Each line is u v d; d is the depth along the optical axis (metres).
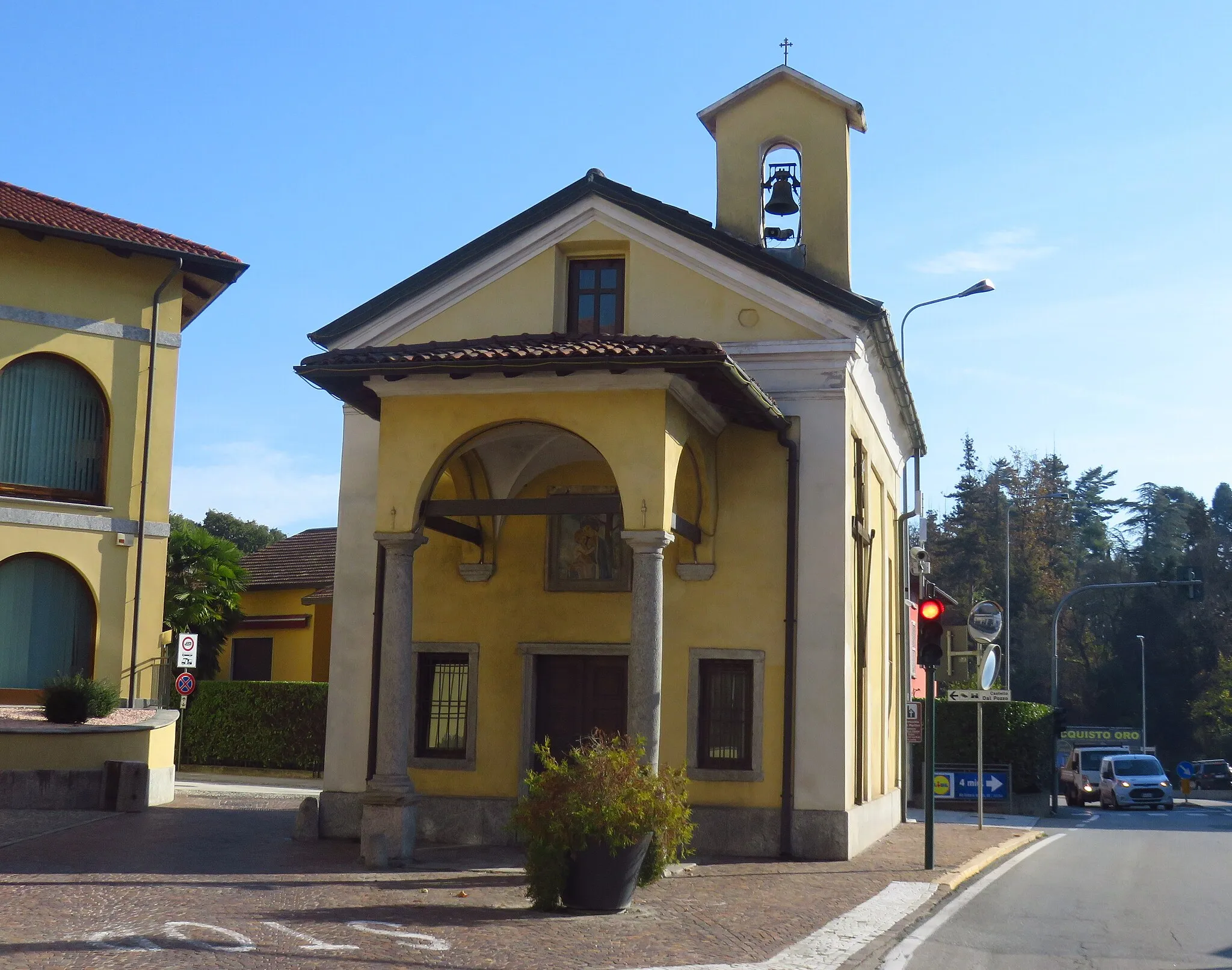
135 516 22.48
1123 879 15.47
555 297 17.45
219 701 31.48
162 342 22.97
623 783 11.24
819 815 15.71
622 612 16.94
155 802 20.12
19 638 21.53
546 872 11.01
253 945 8.98
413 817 13.96
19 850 13.83
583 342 14.33
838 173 18.98
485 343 15.03
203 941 9.02
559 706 17.16
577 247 17.53
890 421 22.19
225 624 34.00
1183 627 78.00
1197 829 26.91
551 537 17.28
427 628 17.39
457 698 17.36
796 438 16.53
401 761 14.02
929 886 13.32
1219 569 82.25
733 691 16.39
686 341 13.84
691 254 17.09
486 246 17.64
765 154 19.62
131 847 14.45
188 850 14.46
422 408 14.53
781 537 16.36
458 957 8.85
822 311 16.67
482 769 16.94
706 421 15.66
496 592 17.30
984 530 83.81
